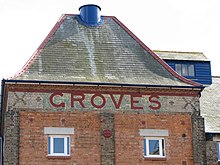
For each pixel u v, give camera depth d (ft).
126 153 76.07
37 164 73.61
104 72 81.15
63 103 76.28
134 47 86.43
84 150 75.20
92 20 88.89
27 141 74.13
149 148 77.20
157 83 79.92
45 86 76.23
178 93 79.77
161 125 78.02
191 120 79.00
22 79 75.92
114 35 87.61
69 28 87.04
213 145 80.12
